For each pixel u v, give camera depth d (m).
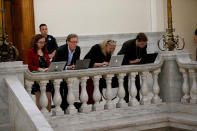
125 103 7.20
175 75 7.75
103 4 11.81
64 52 7.07
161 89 7.91
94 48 7.33
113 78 7.38
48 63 7.05
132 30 12.38
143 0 12.57
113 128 6.61
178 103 7.68
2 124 6.10
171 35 7.81
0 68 6.04
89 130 6.37
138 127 6.92
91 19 11.60
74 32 11.30
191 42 13.80
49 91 6.70
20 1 10.43
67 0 11.18
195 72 7.36
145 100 7.48
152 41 12.58
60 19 11.08
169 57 7.68
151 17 12.73
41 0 10.81
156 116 7.26
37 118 5.00
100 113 6.86
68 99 6.58
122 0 12.16
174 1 13.38
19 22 10.50
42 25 8.95
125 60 7.65
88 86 7.17
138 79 7.76
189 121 6.86
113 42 7.31
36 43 6.78
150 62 7.66
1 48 6.18
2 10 6.29
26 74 6.20
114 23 12.02
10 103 6.01
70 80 6.54
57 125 6.41
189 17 13.73
